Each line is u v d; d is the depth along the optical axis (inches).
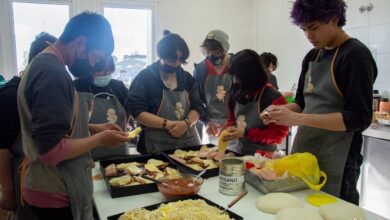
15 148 56.2
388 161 99.5
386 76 117.7
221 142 68.8
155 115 77.2
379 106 115.0
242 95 73.4
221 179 52.4
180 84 82.5
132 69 176.7
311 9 49.9
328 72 56.1
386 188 101.0
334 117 50.4
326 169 57.9
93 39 41.7
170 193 48.3
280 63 173.6
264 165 56.7
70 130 42.9
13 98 53.5
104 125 57.6
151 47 176.1
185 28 177.3
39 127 36.5
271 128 70.7
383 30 118.2
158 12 171.0
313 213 42.6
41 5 157.1
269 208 45.4
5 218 64.9
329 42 55.8
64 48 42.3
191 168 59.7
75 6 157.6
